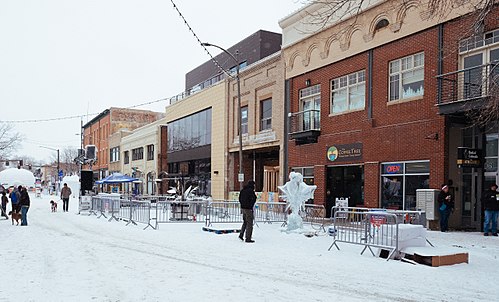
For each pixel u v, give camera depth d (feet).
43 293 23.21
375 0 66.13
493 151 55.16
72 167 368.89
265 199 88.79
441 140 55.77
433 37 57.52
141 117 212.02
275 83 89.35
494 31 50.88
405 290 24.59
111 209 76.74
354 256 36.01
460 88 53.83
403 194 61.31
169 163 145.48
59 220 73.82
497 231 51.62
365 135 67.62
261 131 94.68
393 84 64.28
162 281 26.07
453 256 32.53
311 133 76.74
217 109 111.34
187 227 60.03
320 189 76.18
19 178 131.34
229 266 31.27
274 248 40.27
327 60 76.07
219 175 108.88
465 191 57.52
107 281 26.07
